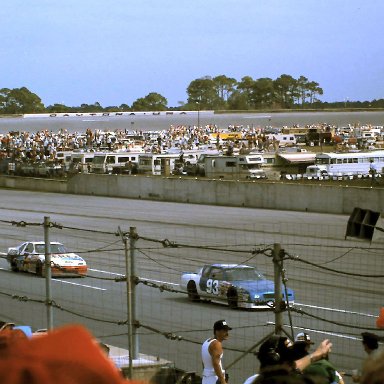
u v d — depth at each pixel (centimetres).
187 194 11494
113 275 4712
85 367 297
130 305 1880
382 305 3709
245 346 2866
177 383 1920
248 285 3638
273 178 14412
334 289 4184
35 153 19450
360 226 1830
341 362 2588
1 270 4722
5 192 14212
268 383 414
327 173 14000
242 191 10631
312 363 1057
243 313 3528
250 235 7050
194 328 3147
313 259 5369
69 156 16988
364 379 355
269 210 9856
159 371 1941
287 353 941
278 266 1593
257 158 14150
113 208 10550
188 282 3928
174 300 3847
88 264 5219
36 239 6912
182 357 2666
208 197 11125
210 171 14362
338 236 6800
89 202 11719
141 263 5284
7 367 294
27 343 308
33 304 3631
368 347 1354
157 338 2986
